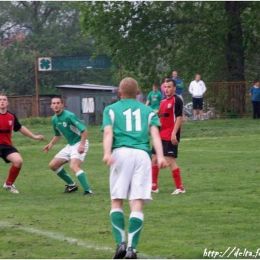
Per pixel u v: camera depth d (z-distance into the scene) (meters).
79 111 83.19
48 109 94.19
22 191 30.38
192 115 77.94
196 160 40.00
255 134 56.16
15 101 89.88
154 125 17.59
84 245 19.14
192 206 24.95
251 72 94.69
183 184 30.84
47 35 151.50
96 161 41.34
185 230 20.88
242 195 27.22
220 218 22.64
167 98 27.98
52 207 25.45
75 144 29.30
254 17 84.06
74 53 146.25
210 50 89.06
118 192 17.12
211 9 88.69
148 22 88.94
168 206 24.98
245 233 20.36
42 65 89.94
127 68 89.94
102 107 80.19
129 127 17.48
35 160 43.03
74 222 22.34
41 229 21.31
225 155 42.22
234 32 86.75
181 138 55.28
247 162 38.34
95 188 30.84
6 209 25.14
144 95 90.75
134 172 17.22
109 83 146.00
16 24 160.00
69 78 144.62
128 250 16.67
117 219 17.20
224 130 60.06
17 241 19.69
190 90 74.62
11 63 142.88
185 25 89.62
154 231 20.75
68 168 38.00
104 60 91.38
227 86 79.44
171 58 90.81
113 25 88.44
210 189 29.12
